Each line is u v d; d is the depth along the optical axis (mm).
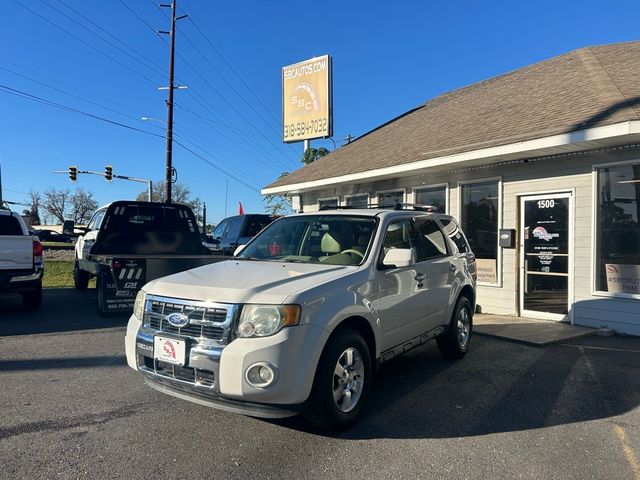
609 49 11555
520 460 3506
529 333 7535
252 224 13430
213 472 3279
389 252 4496
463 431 3994
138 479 3178
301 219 5516
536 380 5359
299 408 3619
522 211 9125
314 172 13992
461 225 10227
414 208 6395
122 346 6637
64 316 8906
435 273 5559
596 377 5453
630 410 4469
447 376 5516
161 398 4652
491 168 9570
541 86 10938
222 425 4043
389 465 3412
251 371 3451
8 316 8898
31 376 5309
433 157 9578
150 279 8617
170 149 28625
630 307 7582
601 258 8000
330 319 3773
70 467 3314
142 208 10414
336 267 4426
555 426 4105
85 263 10539
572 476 3291
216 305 3619
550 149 7895
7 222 9281
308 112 21375
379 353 4465
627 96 7781
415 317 5109
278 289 3723
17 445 3639
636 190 7547
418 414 4359
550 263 8711
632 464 3459
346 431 3971
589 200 8078
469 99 13375
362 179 11633
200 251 11023
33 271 8891
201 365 3561
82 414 4246
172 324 3762
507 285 9383
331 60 20766
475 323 8484
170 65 28438
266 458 3490
